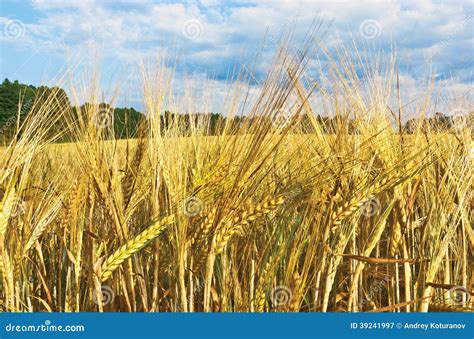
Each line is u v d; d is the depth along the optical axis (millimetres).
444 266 3617
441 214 3488
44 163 4148
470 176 3594
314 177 3141
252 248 3287
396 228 3393
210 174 2846
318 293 3141
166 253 3195
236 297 2947
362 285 3729
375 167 3529
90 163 3074
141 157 3398
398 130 3598
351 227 3357
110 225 3238
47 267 3824
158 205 3156
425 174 3797
